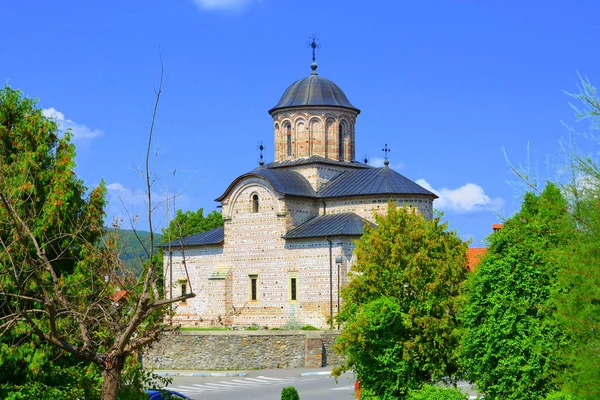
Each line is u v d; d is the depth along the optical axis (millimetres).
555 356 28562
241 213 73562
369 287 40094
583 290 20188
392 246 40281
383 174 71875
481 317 31344
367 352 37250
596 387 19719
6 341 27188
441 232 42031
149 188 20406
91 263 26141
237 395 47312
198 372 58406
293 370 59500
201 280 76312
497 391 30703
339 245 66938
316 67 79438
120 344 20500
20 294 22219
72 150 29344
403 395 37156
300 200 72125
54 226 27375
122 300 22391
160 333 21797
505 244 30953
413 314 37969
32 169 28234
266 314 71188
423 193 69875
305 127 75938
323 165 74500
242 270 73188
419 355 37344
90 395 25500
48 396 26062
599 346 20000
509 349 30312
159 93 20156
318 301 67875
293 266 69688
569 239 21453
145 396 24766
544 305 29688
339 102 76688
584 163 20328
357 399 40062
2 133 29047
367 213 70688
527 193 31000
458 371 37531
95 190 28844
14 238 24781
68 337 26219
